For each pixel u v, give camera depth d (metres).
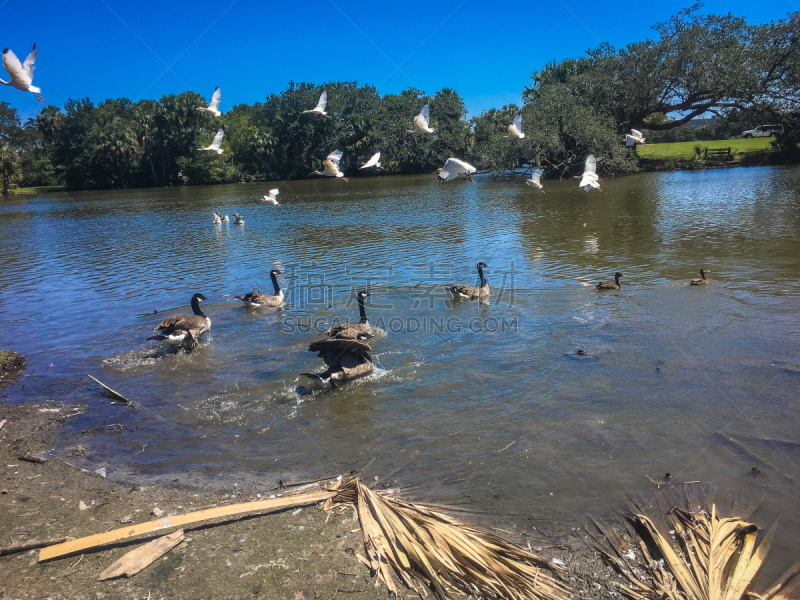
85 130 89.50
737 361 8.91
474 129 88.38
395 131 88.56
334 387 9.11
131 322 12.97
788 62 48.91
